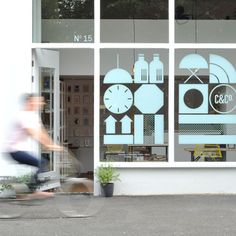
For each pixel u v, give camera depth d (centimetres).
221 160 1061
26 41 1031
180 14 1070
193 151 1058
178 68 1060
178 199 993
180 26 1069
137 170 1042
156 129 1056
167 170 1045
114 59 1057
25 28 1030
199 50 1061
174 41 1059
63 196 851
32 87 1045
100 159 1050
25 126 791
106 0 1068
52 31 1067
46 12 1069
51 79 1099
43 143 796
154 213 867
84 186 861
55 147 801
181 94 1058
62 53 1118
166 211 883
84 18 1068
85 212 843
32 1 1045
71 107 1323
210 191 1045
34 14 1055
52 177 898
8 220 817
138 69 1059
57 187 879
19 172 878
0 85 1023
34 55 1051
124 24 1066
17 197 834
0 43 1026
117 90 1057
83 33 1067
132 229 758
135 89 1059
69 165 1088
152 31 1066
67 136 1316
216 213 866
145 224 790
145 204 944
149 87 1059
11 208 838
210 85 1062
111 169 1022
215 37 1073
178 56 1061
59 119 1131
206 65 1062
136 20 1068
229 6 1077
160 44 1055
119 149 1054
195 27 1070
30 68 1031
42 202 848
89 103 1325
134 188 1041
